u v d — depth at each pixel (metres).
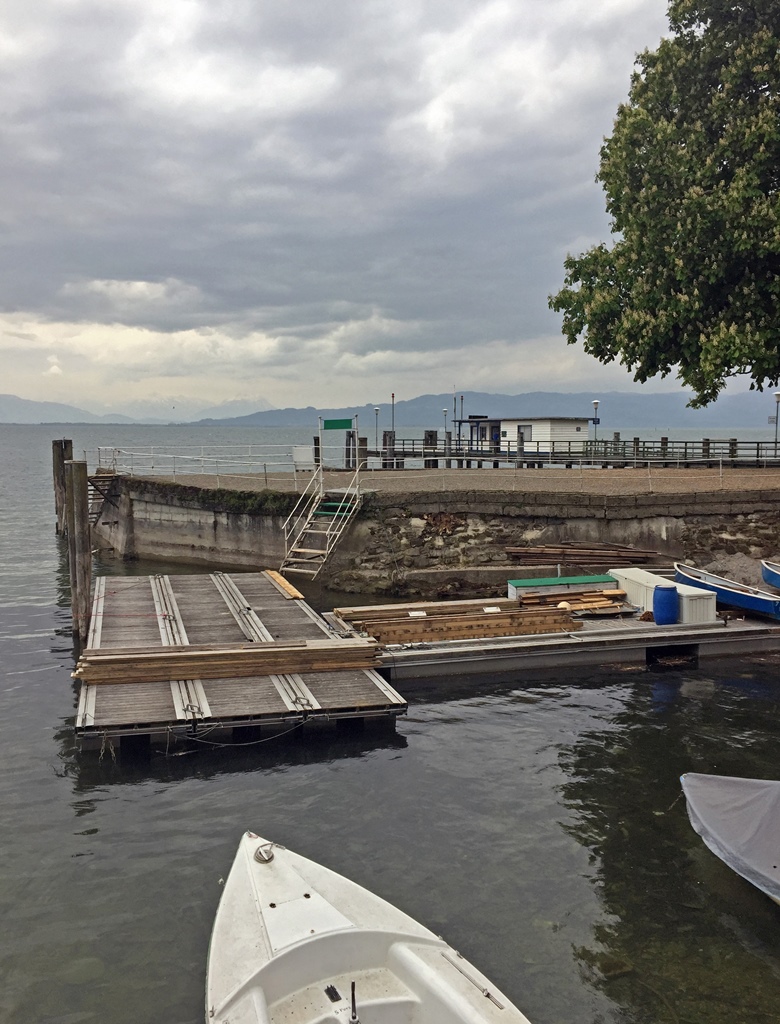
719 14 25.95
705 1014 7.61
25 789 12.01
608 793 12.02
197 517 30.11
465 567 24.84
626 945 8.60
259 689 14.46
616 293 27.73
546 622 18.95
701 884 9.70
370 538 25.03
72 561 19.55
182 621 18.00
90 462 119.69
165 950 8.42
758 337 23.59
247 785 12.19
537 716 15.23
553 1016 7.59
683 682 17.33
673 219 25.17
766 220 23.42
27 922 8.84
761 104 24.50
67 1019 7.48
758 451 38.16
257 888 8.52
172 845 10.43
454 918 8.98
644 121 25.81
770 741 14.05
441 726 14.66
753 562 24.06
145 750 13.10
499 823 11.08
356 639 16.56
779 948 8.57
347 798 11.78
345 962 7.61
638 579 20.77
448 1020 6.90
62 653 19.58
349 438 38.56
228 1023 6.69
